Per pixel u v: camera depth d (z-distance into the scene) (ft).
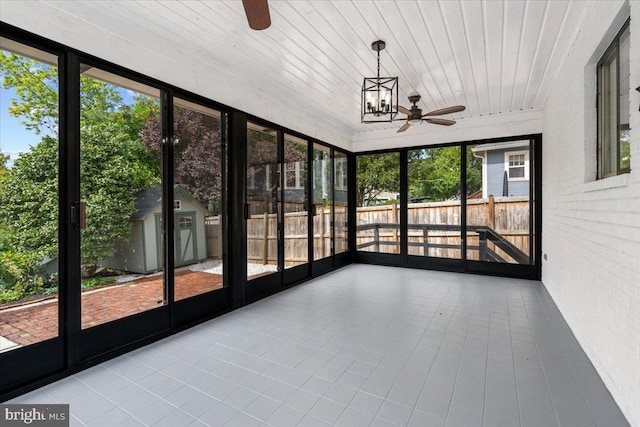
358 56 10.59
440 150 19.07
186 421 5.88
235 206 12.25
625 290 6.04
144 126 9.39
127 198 8.95
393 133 20.31
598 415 5.97
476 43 9.77
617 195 6.43
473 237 18.13
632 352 5.73
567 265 10.63
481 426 5.69
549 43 9.78
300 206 16.46
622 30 6.91
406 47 10.00
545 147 14.94
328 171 19.20
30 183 7.14
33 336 7.14
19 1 6.76
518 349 8.68
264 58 10.80
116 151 8.69
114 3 7.81
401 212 20.20
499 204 17.44
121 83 8.78
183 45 9.95
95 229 8.24
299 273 16.31
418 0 7.70
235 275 12.24
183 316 10.44
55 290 7.50
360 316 11.37
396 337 9.55
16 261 6.96
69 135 7.64
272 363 8.04
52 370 7.38
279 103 14.69
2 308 6.75
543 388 6.86
